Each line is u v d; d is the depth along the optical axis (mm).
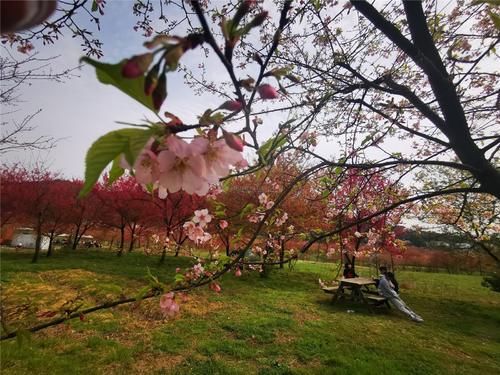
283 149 1414
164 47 488
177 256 16047
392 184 3131
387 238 5203
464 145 1832
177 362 4562
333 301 8602
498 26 974
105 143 518
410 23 1979
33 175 14961
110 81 504
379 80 2240
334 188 2621
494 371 5031
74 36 2453
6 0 290
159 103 501
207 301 7793
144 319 6172
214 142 652
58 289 8008
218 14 2355
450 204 5934
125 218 15617
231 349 5020
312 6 2412
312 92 2062
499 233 7871
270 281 11398
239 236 1992
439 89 1869
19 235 21438
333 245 5418
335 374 4402
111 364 4395
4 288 7801
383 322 7316
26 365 4145
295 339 5637
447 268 17688
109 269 11523
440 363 5125
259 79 757
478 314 8930
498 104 2480
